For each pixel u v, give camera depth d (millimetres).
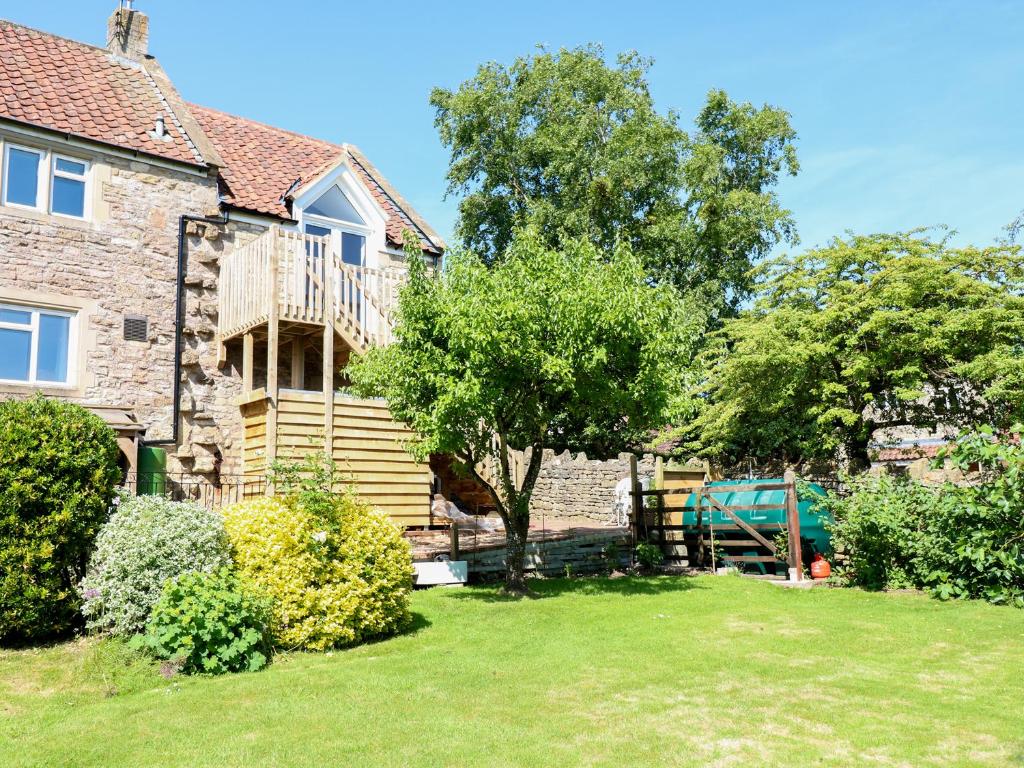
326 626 8789
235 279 15594
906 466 21578
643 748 5375
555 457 22891
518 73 30875
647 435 21906
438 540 15125
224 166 17609
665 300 11688
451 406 10461
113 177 14914
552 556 15109
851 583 12969
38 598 8539
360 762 5184
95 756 5406
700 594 11852
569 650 8297
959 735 5590
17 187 13945
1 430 8750
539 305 10945
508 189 31453
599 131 29375
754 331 16906
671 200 29266
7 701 6938
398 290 11562
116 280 14742
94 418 9547
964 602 11133
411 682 7148
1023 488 10836
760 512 15266
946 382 16672
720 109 31906
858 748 5355
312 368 17578
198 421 15484
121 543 8695
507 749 5379
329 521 9484
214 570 8891
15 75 15148
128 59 17844
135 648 8086
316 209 17828
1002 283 17062
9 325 13680
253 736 5746
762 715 6090
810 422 19953
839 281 17344
